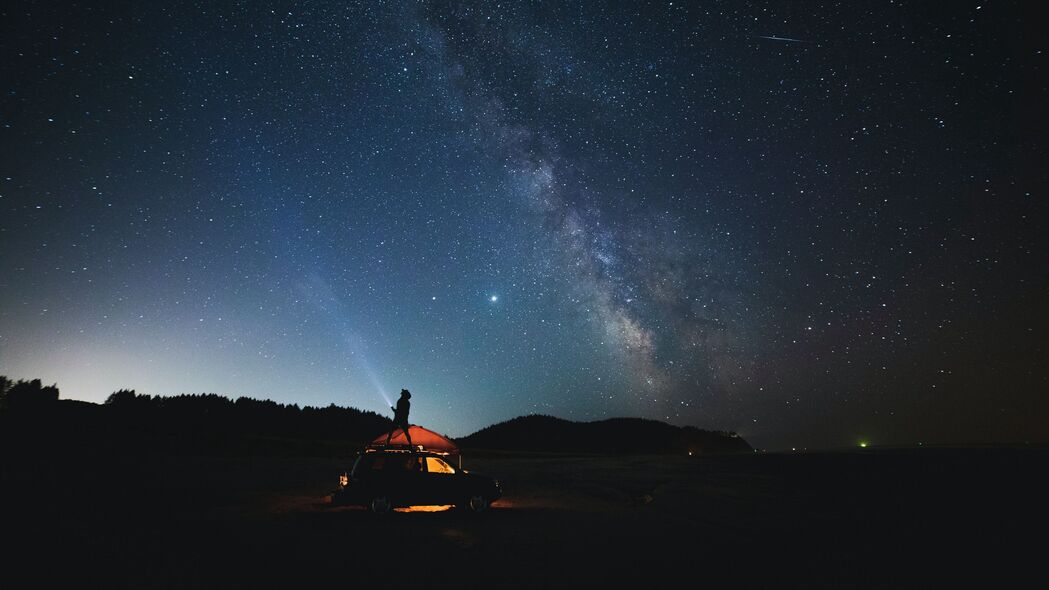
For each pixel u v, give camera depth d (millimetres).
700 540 9594
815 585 6805
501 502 14844
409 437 15219
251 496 14953
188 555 7828
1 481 14531
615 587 6629
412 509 13023
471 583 6656
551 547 8836
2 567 6762
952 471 19094
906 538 9891
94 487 14992
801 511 13359
